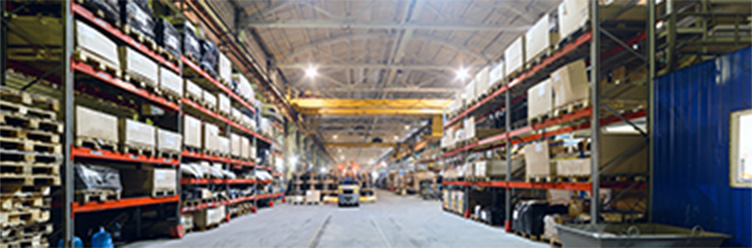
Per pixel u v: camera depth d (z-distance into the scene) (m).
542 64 7.00
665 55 6.03
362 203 17.75
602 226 4.99
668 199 5.32
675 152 5.22
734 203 4.36
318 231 8.05
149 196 6.29
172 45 6.93
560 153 6.79
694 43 5.49
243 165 12.06
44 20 4.99
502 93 8.98
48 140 4.41
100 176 5.23
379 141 40.41
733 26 5.46
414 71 21.16
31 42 4.98
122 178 6.30
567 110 6.14
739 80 4.35
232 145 9.98
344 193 15.49
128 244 6.50
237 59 12.67
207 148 8.32
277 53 17.23
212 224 8.57
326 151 48.19
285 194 19.97
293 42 16.67
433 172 22.45
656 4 5.88
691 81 5.02
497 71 8.95
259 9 13.09
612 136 5.71
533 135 9.19
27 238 4.35
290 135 22.00
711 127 4.70
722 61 4.58
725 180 4.49
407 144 36.25
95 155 5.00
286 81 22.09
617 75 6.89
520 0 12.41
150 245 6.42
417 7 12.52
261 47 16.09
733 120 4.40
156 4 8.20
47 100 4.41
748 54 4.26
